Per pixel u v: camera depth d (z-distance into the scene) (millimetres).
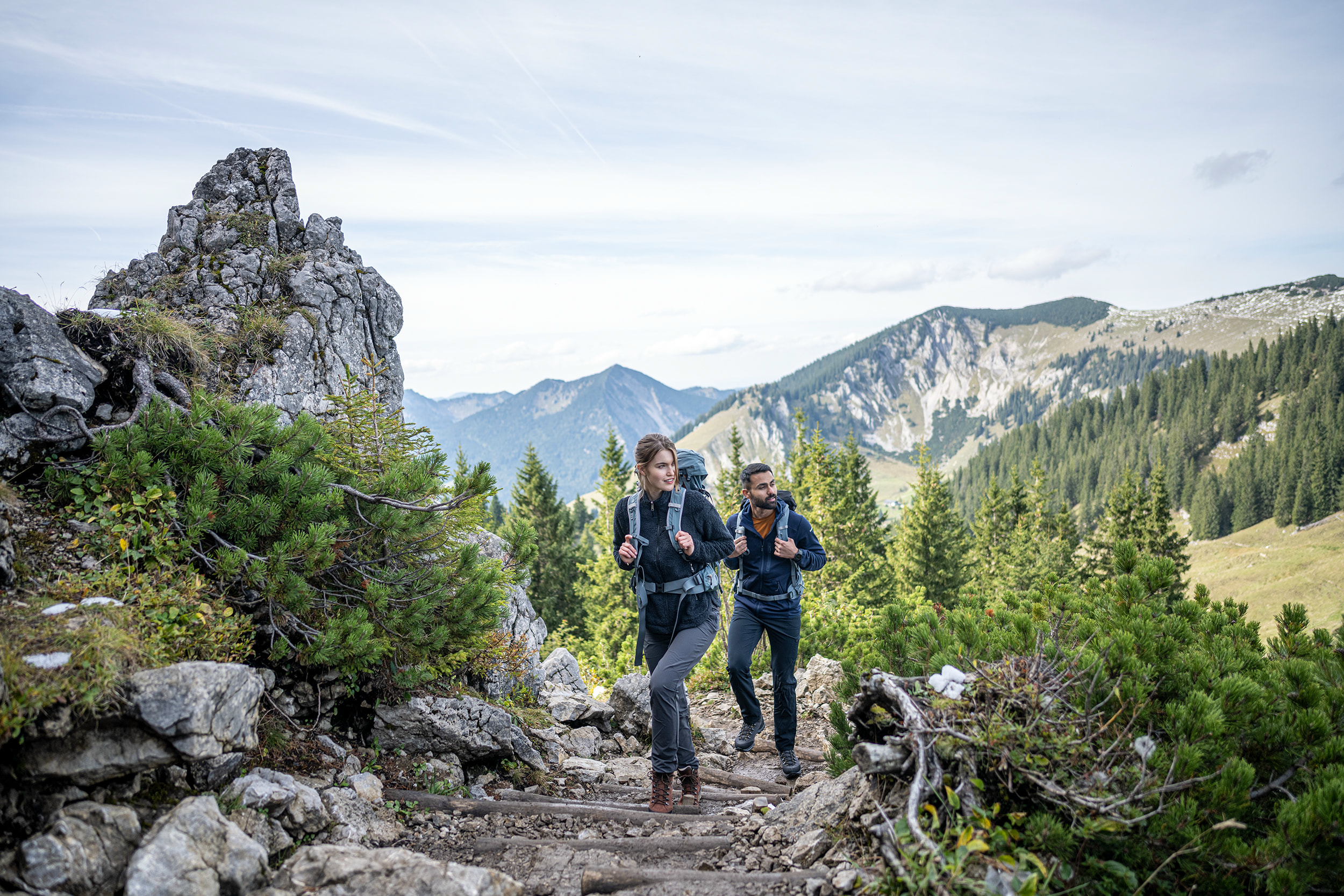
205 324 7406
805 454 48531
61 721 2871
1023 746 3131
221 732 3242
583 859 3836
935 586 45062
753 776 6609
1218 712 3406
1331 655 4766
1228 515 130625
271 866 3314
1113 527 60156
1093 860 2846
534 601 43000
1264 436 159625
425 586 5336
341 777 4406
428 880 2994
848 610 19172
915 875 2744
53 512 4258
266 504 4598
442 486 5707
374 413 6762
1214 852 2883
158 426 4625
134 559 4117
